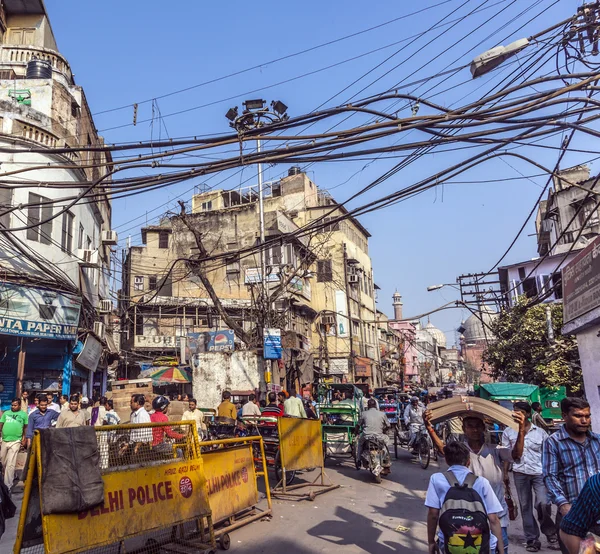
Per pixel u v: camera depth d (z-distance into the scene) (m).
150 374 22.66
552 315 21.77
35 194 15.70
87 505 4.64
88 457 4.85
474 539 3.30
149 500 5.39
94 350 18.75
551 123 7.27
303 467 9.34
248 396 19.33
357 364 37.53
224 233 34.22
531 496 6.14
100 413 10.66
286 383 24.97
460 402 4.81
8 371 14.86
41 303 14.75
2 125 15.35
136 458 5.45
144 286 34.06
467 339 78.25
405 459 13.82
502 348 23.06
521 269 30.06
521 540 6.51
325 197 41.91
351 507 8.14
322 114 7.77
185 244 34.94
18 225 14.98
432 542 3.64
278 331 20.27
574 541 2.60
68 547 4.45
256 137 8.00
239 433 10.77
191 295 33.84
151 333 30.88
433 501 3.65
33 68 17.77
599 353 11.57
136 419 8.46
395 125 7.57
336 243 39.44
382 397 26.20
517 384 14.45
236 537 6.53
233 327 21.25
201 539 5.96
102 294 23.33
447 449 3.87
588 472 3.92
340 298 38.22
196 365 21.86
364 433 10.80
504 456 5.50
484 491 3.65
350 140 7.80
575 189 26.94
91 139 21.34
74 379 18.09
